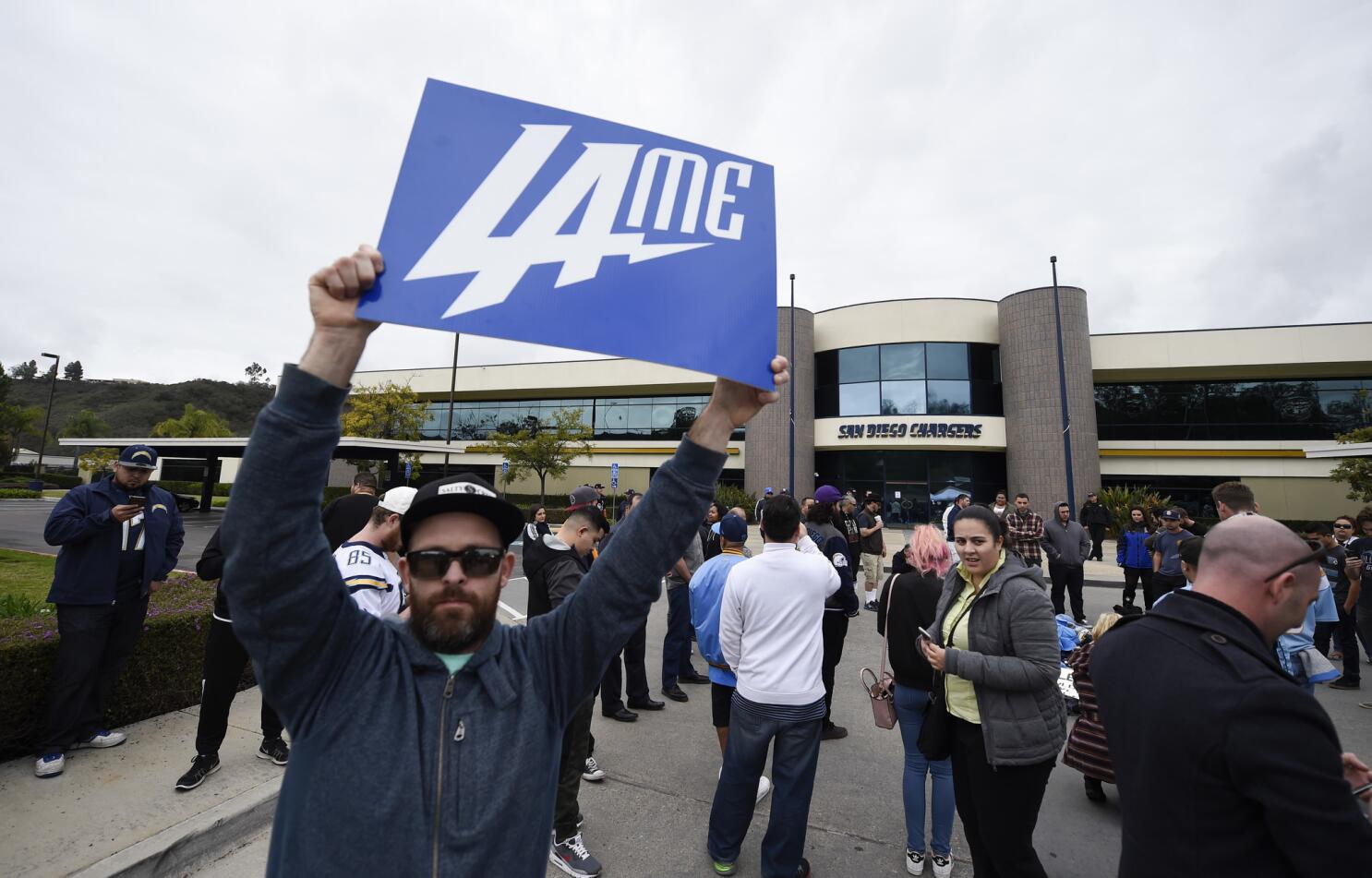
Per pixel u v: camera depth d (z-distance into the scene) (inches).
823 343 1026.7
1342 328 863.7
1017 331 900.6
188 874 105.7
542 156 47.3
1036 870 86.3
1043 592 92.0
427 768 40.3
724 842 108.2
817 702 104.0
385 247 41.4
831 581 111.0
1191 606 55.5
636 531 50.4
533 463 1049.5
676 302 48.8
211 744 126.6
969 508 98.2
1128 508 780.0
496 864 40.2
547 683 47.7
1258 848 45.3
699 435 51.2
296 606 38.8
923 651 94.4
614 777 145.6
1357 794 52.4
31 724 135.5
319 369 38.9
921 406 945.5
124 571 142.6
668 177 51.7
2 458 1914.4
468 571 44.6
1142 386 976.3
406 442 848.9
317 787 39.0
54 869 96.8
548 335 43.7
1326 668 115.0
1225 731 46.4
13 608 179.8
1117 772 55.7
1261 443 912.9
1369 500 671.8
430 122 45.4
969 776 92.1
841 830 125.0
